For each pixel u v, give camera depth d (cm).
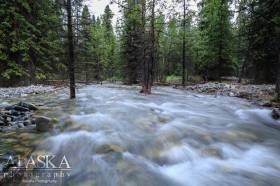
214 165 551
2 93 1677
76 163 516
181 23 2522
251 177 498
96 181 452
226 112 1118
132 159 545
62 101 1350
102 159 536
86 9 1462
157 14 1742
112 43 4838
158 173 499
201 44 3338
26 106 1054
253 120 974
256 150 640
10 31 2147
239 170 530
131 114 969
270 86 2002
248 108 1199
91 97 1559
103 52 4556
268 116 1006
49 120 748
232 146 655
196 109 1180
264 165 557
